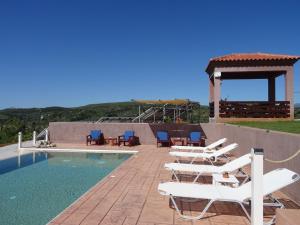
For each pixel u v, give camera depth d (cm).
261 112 1477
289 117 1461
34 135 1547
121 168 911
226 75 1689
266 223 446
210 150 1044
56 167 1112
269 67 1445
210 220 477
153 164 980
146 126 1582
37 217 577
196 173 840
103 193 627
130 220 473
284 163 617
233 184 591
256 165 350
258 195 351
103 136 1617
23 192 762
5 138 1764
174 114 1889
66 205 653
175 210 522
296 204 554
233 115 1488
